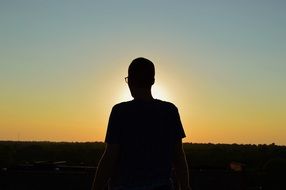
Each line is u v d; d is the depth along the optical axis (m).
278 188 49.00
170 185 3.49
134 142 3.41
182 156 3.66
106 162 3.40
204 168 15.80
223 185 14.58
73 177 15.27
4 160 75.69
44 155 107.12
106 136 3.43
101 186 3.42
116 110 3.47
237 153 116.69
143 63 3.56
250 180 51.47
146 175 3.40
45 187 15.22
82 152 99.06
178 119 3.65
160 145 3.47
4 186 15.25
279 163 60.50
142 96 3.56
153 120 3.48
